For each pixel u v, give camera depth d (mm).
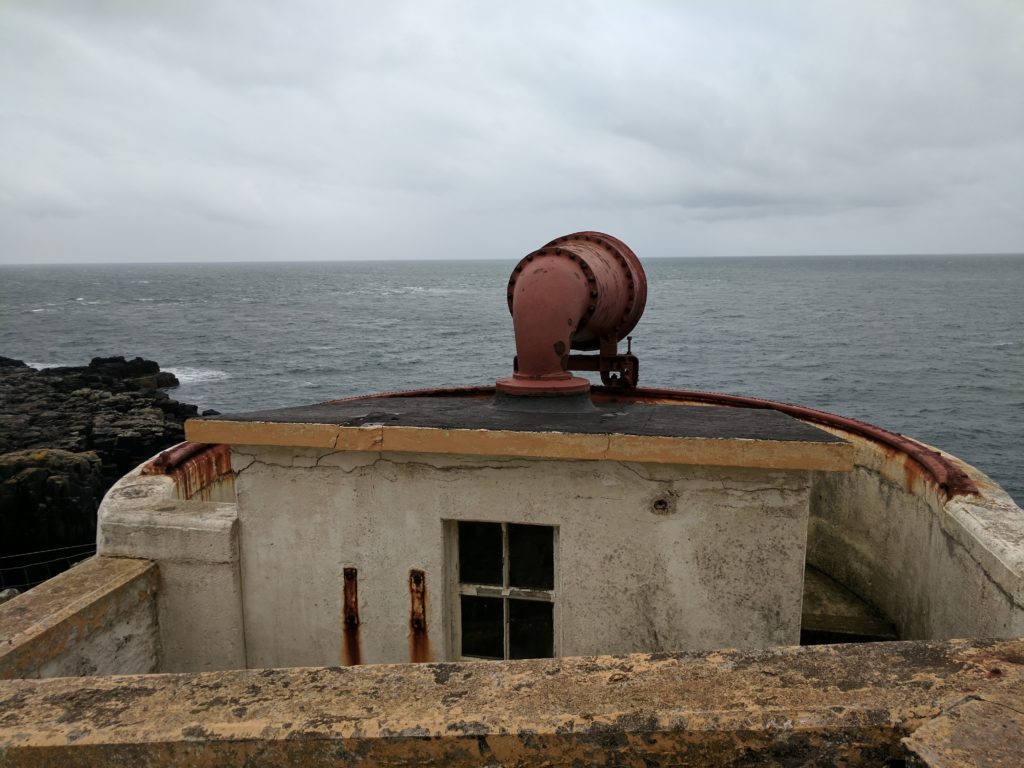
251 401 41125
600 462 3535
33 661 3080
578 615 3693
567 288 4562
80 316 93375
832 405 36188
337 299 127375
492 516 3680
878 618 4910
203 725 1957
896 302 105500
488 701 2000
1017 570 3123
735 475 3426
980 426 31812
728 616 3553
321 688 2102
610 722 1883
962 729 1788
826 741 1836
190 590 3959
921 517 4379
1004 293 124938
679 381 42844
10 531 20688
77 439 26469
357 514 3805
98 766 1930
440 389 6707
